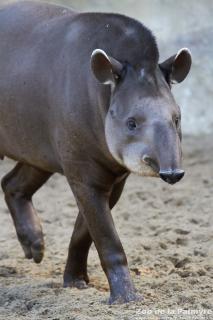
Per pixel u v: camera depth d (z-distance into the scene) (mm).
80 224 16562
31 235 17922
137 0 36500
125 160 14453
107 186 15641
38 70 16391
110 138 14672
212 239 19266
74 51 15844
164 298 15430
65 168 15820
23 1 18047
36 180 18297
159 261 17953
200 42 33969
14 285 16859
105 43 15430
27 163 17469
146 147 14078
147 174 14242
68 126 15547
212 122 31250
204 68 33031
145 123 14203
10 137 17266
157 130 14031
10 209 18484
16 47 17062
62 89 15750
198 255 18281
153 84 14633
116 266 15422
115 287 15328
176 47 33781
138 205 22484
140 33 15102
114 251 15469
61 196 23594
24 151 17125
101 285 16953
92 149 15367
